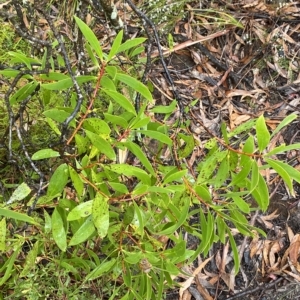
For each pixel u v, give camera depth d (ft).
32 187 2.78
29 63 2.40
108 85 2.12
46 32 4.71
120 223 2.61
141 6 5.31
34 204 2.27
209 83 5.48
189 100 5.33
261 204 2.10
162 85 5.29
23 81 4.24
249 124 2.23
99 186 2.19
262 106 5.43
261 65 5.62
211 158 2.14
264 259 4.78
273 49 5.68
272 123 5.32
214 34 5.65
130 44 2.06
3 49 4.56
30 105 3.94
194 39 5.58
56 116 2.13
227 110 5.36
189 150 2.57
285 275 4.74
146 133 2.21
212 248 4.75
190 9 5.64
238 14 5.81
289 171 1.95
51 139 3.57
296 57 5.71
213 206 2.16
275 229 4.88
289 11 5.90
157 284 2.93
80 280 3.79
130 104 2.08
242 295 4.63
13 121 2.55
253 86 5.54
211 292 4.64
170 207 2.27
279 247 4.82
